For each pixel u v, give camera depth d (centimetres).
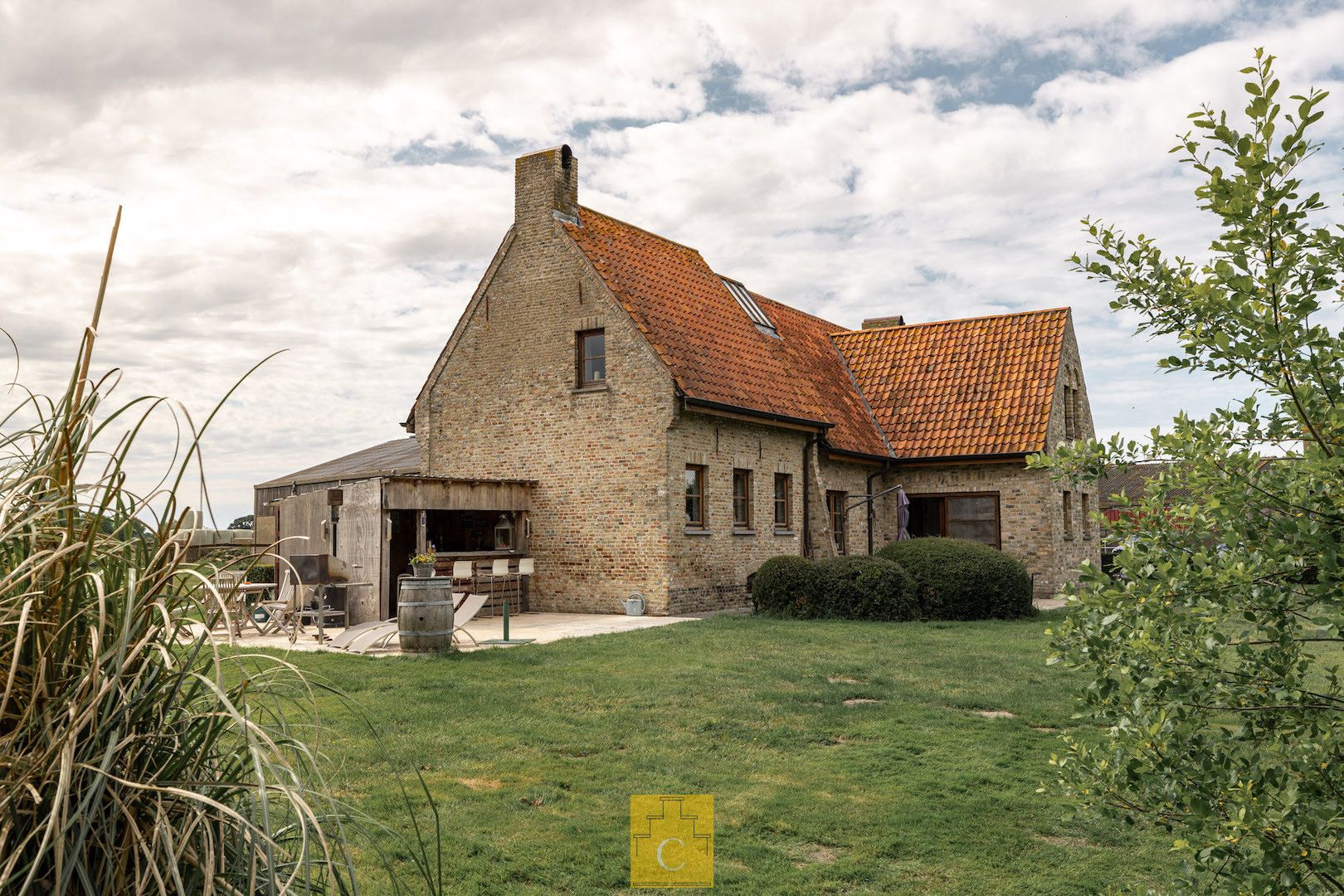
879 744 775
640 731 802
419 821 564
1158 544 337
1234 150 305
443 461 2080
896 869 521
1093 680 347
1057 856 542
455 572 1469
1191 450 328
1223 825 292
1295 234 299
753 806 616
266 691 252
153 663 208
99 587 177
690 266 2330
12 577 183
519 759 706
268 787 199
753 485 1995
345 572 1488
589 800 620
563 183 1994
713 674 1055
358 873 480
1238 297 298
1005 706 916
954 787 660
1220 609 317
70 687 197
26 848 188
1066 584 356
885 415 2480
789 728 817
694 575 1828
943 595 1683
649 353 1803
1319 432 303
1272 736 330
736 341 2155
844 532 2273
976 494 2306
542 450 1934
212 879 192
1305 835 291
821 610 1678
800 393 2198
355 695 901
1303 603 310
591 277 1892
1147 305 362
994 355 2494
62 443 202
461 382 2064
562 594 1884
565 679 1016
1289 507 308
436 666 1080
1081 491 2483
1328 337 302
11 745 187
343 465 2656
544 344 1948
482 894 470
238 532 1716
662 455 1781
